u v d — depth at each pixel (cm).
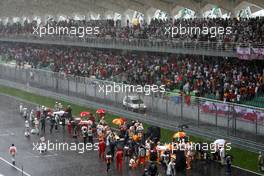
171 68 7938
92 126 6281
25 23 14425
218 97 6444
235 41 7312
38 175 5047
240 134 5716
